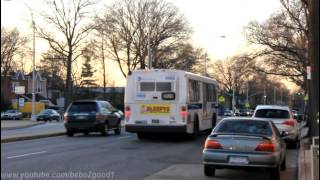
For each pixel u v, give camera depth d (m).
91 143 24.38
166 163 16.72
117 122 32.09
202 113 28.30
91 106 29.94
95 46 79.12
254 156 13.01
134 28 81.50
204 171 13.97
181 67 84.94
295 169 16.22
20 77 109.88
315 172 11.88
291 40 47.94
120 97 108.00
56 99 122.62
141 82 25.47
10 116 78.00
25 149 21.05
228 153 13.19
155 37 81.88
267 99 157.38
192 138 26.66
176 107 25.08
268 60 55.62
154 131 25.23
